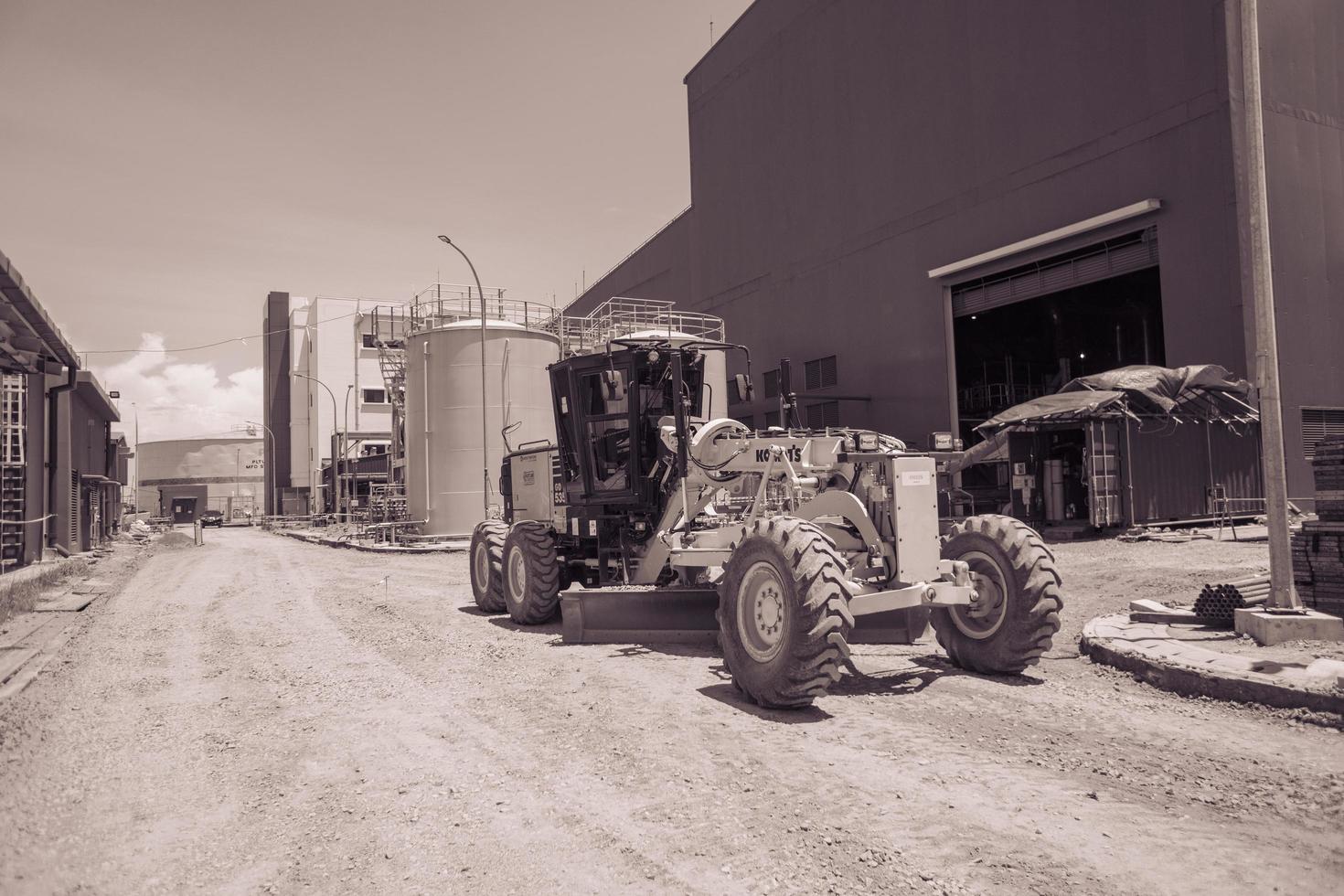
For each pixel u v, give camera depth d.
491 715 5.62
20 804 4.12
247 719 5.70
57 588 15.32
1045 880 3.08
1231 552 13.58
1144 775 4.21
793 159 32.66
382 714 5.73
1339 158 20.05
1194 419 18.06
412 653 8.04
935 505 6.30
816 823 3.66
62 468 21.62
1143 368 18.77
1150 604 8.28
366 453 55.34
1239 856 3.27
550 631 9.23
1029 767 4.35
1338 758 4.43
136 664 7.80
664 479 8.32
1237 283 18.17
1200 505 18.22
